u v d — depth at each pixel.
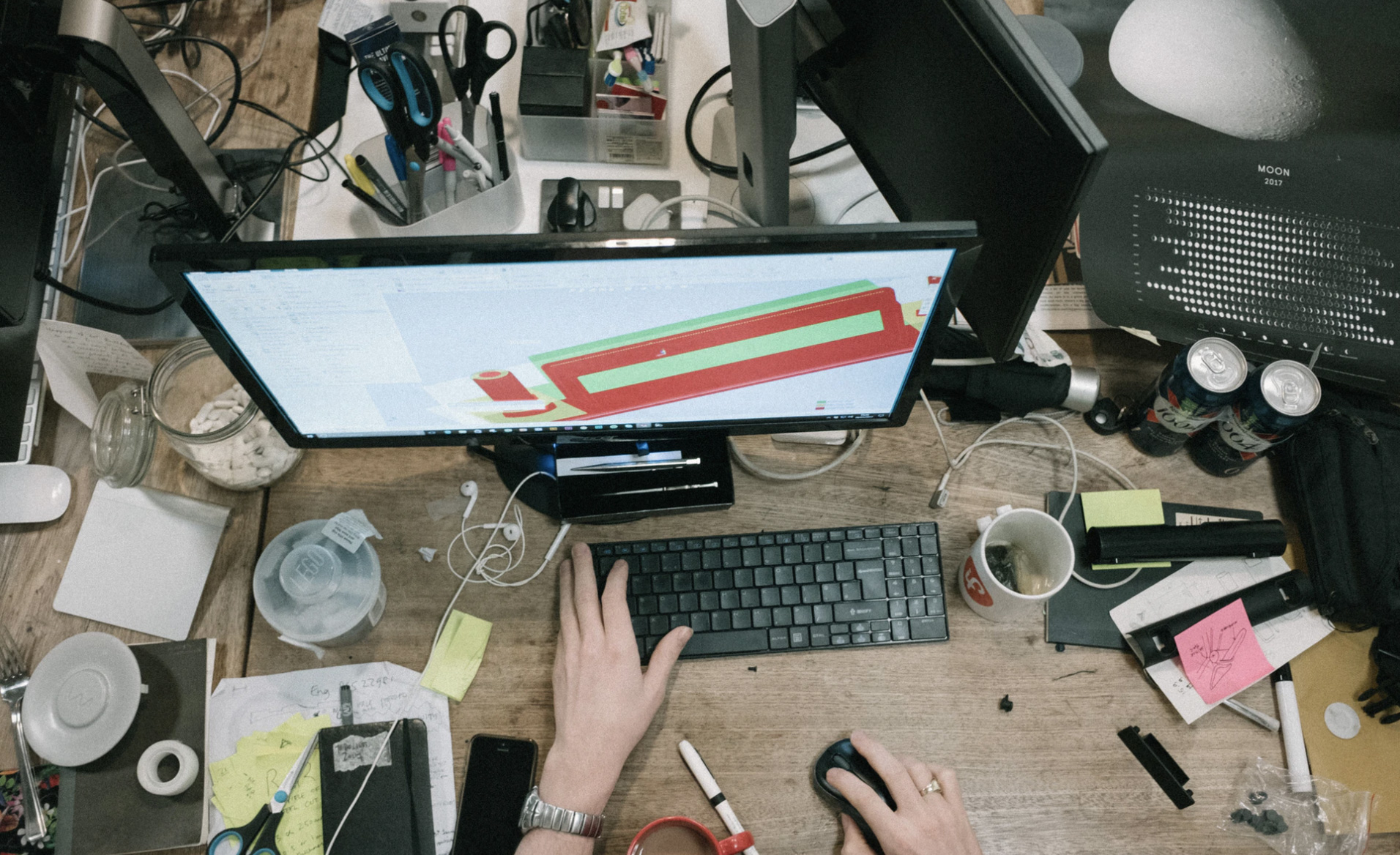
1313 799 0.83
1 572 0.87
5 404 0.86
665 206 0.99
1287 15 1.03
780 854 0.81
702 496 0.91
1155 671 0.87
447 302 0.65
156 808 0.80
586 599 0.85
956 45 0.71
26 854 0.78
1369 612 0.86
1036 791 0.83
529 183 1.04
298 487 0.92
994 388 0.94
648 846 0.78
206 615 0.87
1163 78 1.02
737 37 0.74
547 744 0.84
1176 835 0.82
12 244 0.83
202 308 0.64
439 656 0.86
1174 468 0.96
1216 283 0.97
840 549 0.89
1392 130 1.00
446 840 0.80
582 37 1.04
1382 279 0.97
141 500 0.89
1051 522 0.83
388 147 0.90
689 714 0.85
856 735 0.82
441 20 0.97
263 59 1.10
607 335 0.70
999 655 0.88
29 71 0.82
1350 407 0.92
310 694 0.84
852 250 0.62
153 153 0.86
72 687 0.80
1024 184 0.71
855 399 0.82
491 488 0.94
